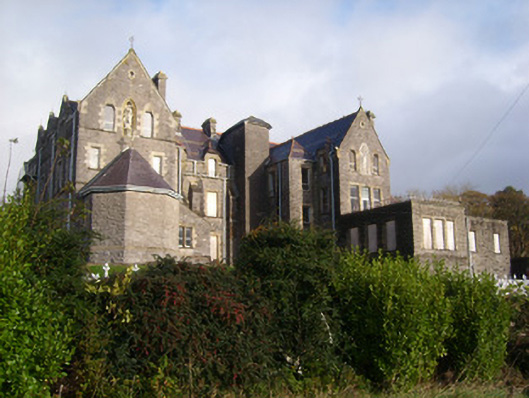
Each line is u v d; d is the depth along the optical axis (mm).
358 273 13859
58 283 9578
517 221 62219
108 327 9852
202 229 38562
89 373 9133
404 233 37688
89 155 35500
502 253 45250
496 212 63875
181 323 10039
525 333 16453
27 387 7676
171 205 33750
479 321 14648
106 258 30844
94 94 36281
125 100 37344
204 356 10133
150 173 33656
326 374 12219
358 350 13398
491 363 14672
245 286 12109
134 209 31781
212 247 44156
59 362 8297
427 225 38469
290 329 12273
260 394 10648
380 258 15023
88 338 9328
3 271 7773
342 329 13539
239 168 46906
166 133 38688
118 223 31359
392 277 13289
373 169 45844
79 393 9023
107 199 31703
